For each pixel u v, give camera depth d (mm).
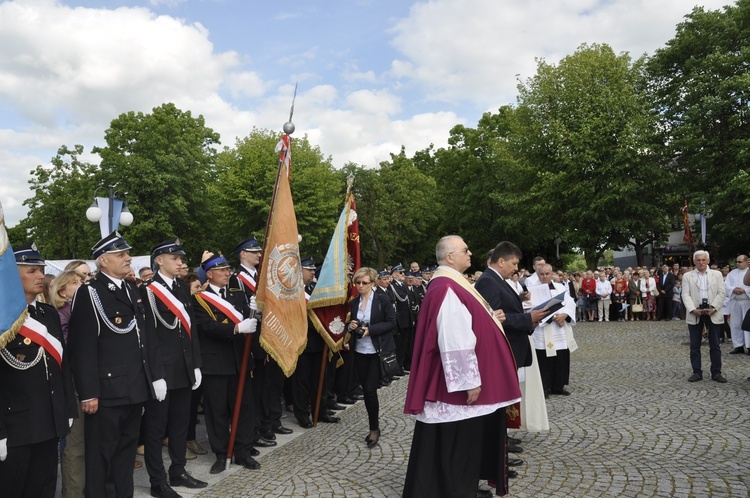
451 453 4066
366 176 48062
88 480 4430
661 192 27938
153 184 33344
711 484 4699
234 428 5633
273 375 6707
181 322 5312
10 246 3605
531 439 6207
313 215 36375
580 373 10273
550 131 28453
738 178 23422
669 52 28719
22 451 3740
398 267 12062
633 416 7039
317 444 6426
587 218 27469
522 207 31312
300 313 6070
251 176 35062
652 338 15070
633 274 20891
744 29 27031
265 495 4859
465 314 4012
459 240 4348
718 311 9117
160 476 4953
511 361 4230
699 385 8828
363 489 4922
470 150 38938
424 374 4109
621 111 27375
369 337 6281
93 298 4488
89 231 34281
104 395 4441
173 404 5234
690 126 26828
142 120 36156
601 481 4871
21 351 3785
